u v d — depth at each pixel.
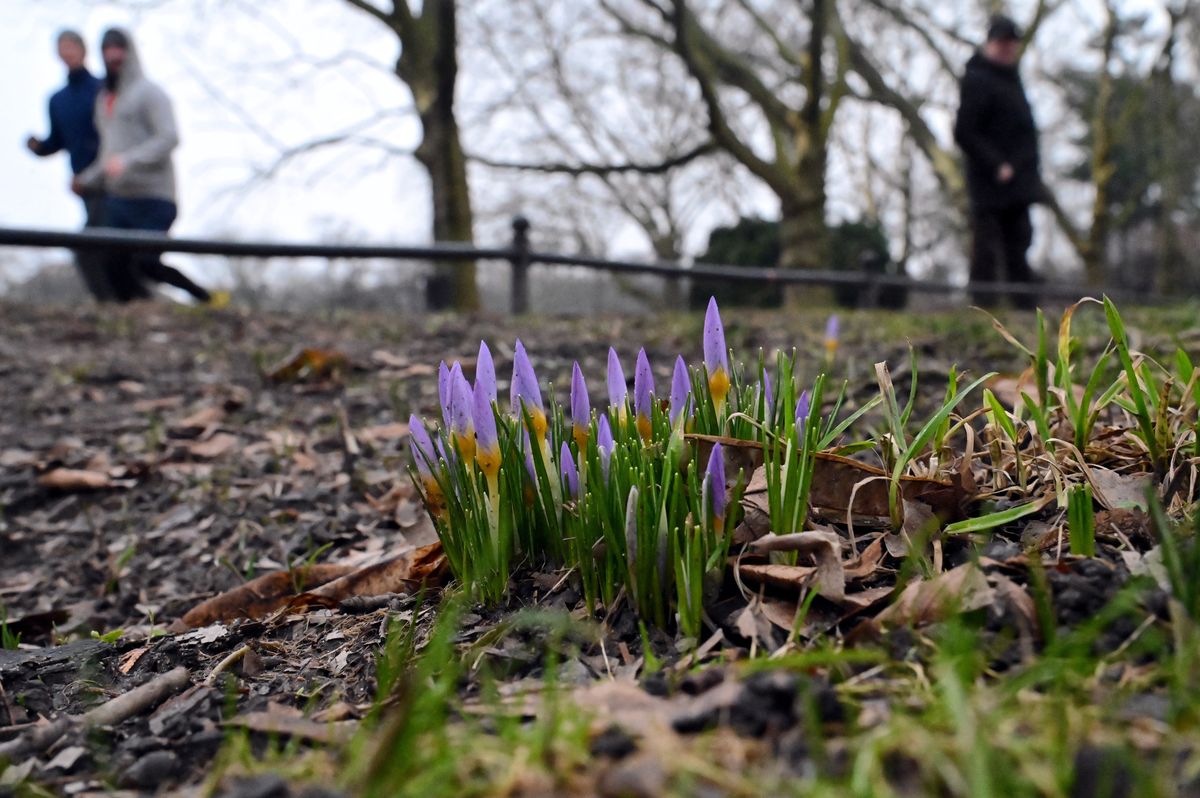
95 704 1.82
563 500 1.85
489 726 1.29
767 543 1.62
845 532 1.86
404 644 1.77
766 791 1.01
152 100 7.72
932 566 1.70
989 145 8.53
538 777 1.06
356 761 1.15
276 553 3.29
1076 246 22.38
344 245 7.32
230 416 4.84
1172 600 1.33
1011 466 2.05
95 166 8.16
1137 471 1.96
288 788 1.09
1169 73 23.45
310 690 1.71
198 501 3.81
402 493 3.49
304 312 8.59
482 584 1.86
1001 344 5.00
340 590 2.32
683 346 5.83
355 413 4.73
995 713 1.10
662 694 1.34
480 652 1.63
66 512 3.88
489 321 7.60
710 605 1.64
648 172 17.28
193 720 1.56
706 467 1.85
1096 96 27.69
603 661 1.58
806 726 1.14
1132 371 1.87
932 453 2.08
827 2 15.98
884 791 1.00
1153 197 32.38
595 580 1.71
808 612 1.57
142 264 8.44
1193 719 1.09
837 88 16.80
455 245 7.98
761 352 1.90
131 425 4.73
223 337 6.93
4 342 6.57
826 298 15.84
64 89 8.38
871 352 5.13
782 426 1.90
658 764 1.04
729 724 1.17
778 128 17.30
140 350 6.46
